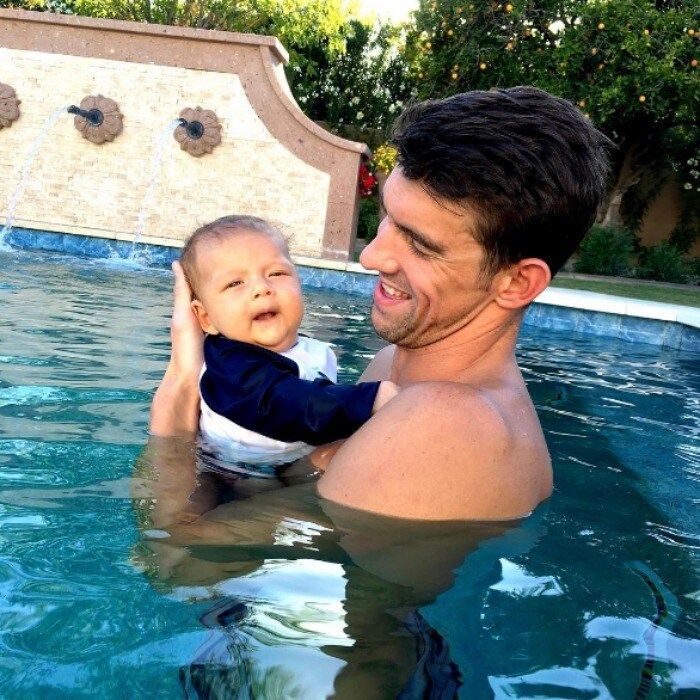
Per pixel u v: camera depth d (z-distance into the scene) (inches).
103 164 189.8
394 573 22.5
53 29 187.5
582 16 228.7
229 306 35.4
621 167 267.6
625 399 64.4
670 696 18.0
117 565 22.5
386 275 29.2
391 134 28.5
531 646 19.6
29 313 71.6
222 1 232.2
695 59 223.6
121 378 47.9
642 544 27.9
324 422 31.1
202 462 31.8
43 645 18.4
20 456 31.8
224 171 187.9
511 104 26.1
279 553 23.2
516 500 26.7
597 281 202.2
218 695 16.7
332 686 17.1
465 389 26.8
